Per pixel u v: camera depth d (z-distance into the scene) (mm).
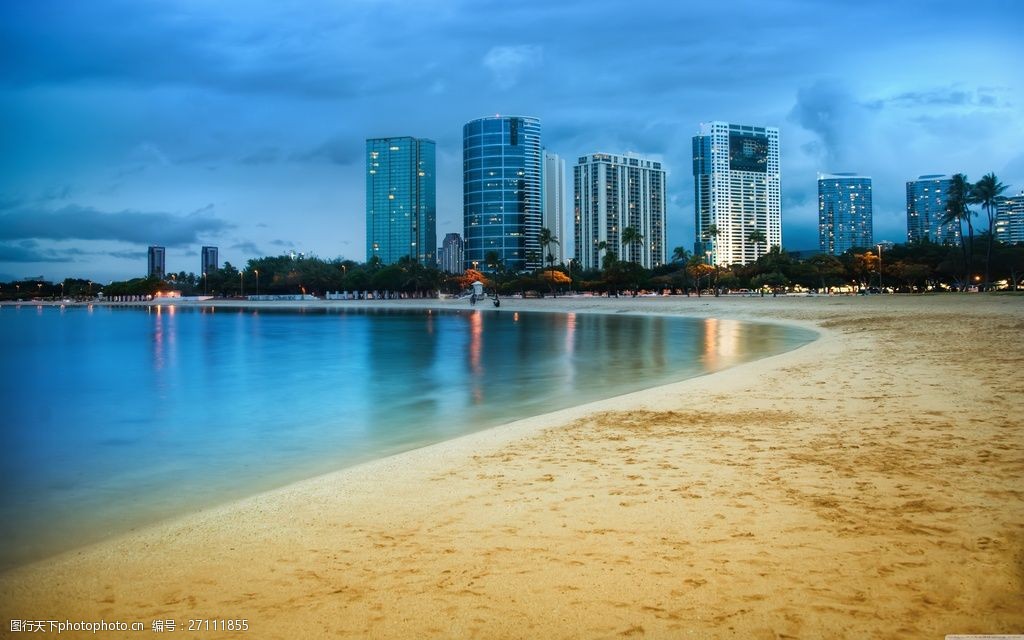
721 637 4277
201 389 21719
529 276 175000
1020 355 19594
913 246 134500
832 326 44312
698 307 81750
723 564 5414
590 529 6422
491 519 6887
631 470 8711
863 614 4516
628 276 142875
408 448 12367
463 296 171500
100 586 5605
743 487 7660
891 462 8445
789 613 4562
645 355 29734
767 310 66625
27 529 7926
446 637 4391
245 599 5156
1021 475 7613
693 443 10258
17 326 69375
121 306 157375
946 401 12719
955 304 56281
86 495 9438
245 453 12250
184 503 8992
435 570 5539
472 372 24688
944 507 6590
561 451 10141
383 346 37719
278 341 43344
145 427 15164
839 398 13852
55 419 16422
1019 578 4941
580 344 36719
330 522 7055
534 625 4508
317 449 12477
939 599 4688
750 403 13891
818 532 6055
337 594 5148
